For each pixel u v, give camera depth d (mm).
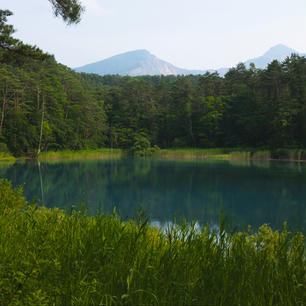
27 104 58656
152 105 81250
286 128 56062
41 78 66438
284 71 62938
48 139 59688
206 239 2529
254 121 63125
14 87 54594
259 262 2277
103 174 29969
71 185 22125
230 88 77625
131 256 2336
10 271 1977
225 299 1907
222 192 19984
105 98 90125
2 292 1815
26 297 1815
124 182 24359
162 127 80062
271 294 1960
